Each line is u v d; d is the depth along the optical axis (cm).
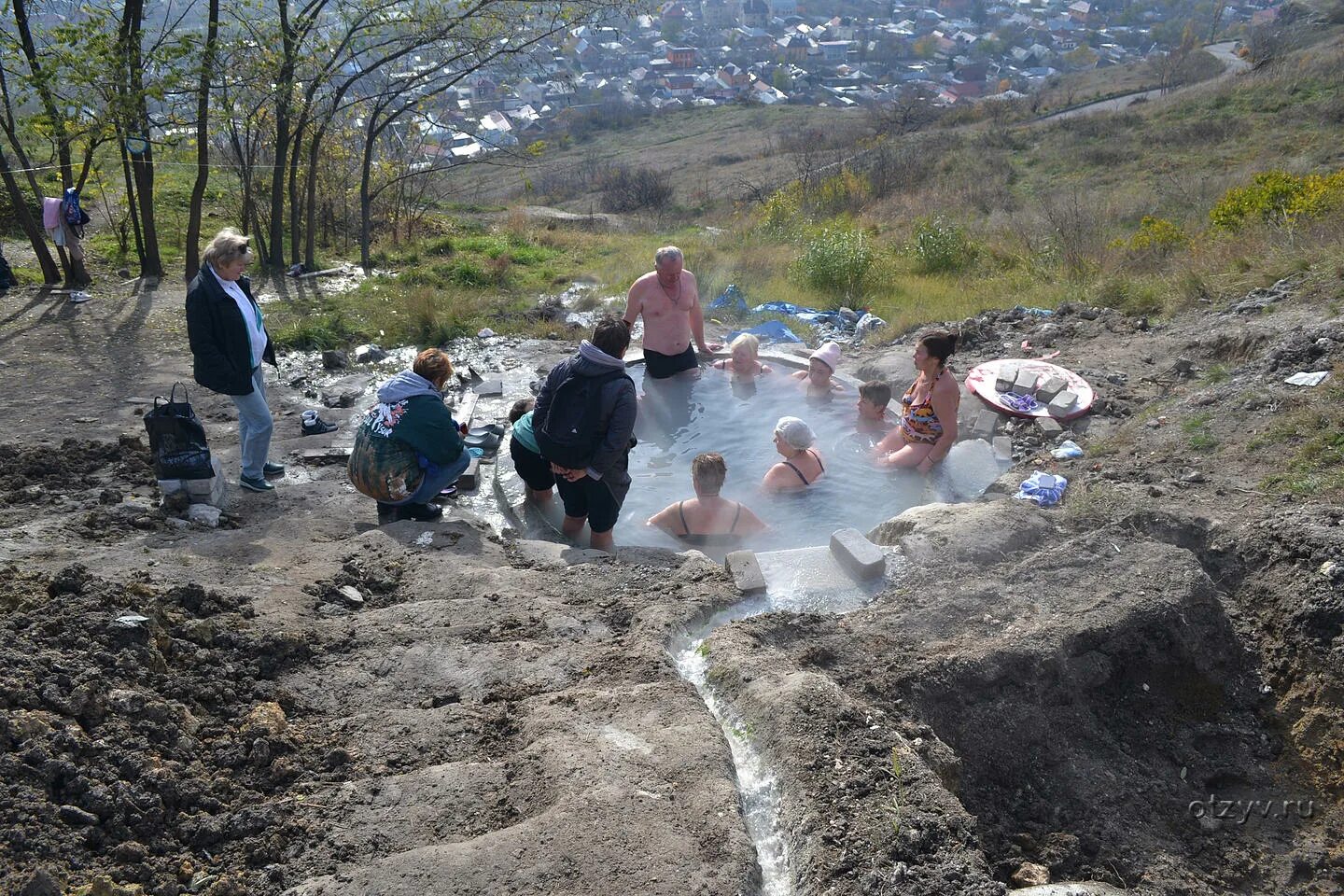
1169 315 958
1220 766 382
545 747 334
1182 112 3419
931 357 641
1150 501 529
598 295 1218
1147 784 371
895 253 1600
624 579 493
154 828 298
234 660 392
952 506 546
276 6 1265
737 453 704
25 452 639
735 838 287
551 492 622
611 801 302
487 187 4947
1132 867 334
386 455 566
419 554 524
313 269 1396
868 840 289
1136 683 410
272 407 830
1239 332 804
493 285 1318
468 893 269
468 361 941
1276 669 416
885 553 503
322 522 586
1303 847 346
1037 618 420
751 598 469
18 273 1243
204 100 1188
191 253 1234
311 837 301
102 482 618
